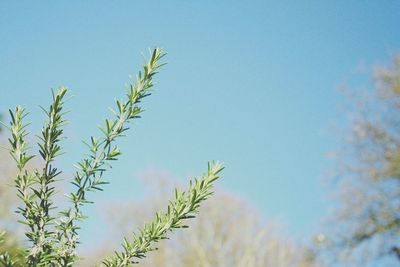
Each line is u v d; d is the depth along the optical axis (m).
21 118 1.20
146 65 1.29
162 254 12.38
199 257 13.07
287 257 12.09
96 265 1.22
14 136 1.18
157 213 1.27
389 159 11.11
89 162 1.22
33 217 1.15
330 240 11.51
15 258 1.08
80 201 1.19
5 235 1.08
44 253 1.11
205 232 13.73
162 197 15.08
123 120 1.25
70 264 1.15
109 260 1.23
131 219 14.15
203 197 1.28
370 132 11.62
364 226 11.12
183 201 1.28
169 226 1.25
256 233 13.53
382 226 10.78
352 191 11.41
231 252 13.32
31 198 1.16
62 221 1.17
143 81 1.28
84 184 1.20
